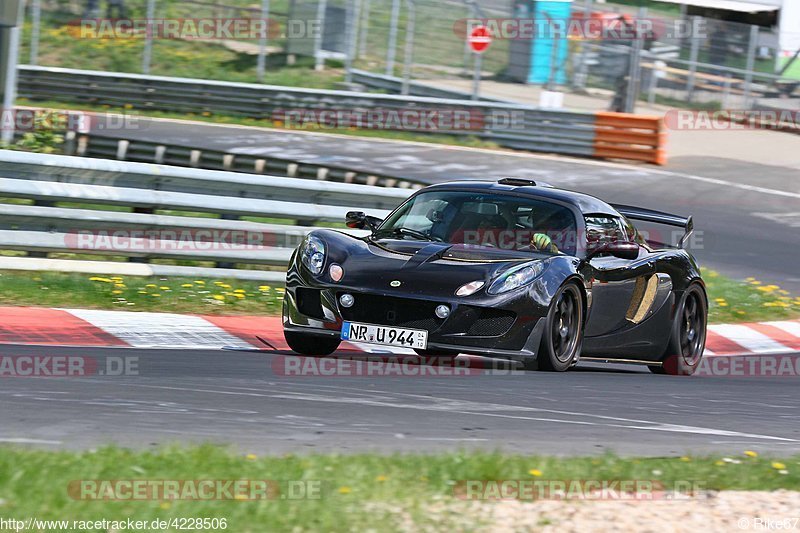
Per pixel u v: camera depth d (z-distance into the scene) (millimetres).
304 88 97125
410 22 97562
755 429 21641
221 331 30047
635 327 28969
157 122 84812
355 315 24875
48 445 15328
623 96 97125
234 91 88938
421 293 24281
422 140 83688
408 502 13227
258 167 63094
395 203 39938
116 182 34469
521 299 24609
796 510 14438
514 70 100938
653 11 102750
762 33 100125
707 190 72312
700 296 31797
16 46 56844
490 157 78125
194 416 18234
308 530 11875
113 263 33688
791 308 44219
